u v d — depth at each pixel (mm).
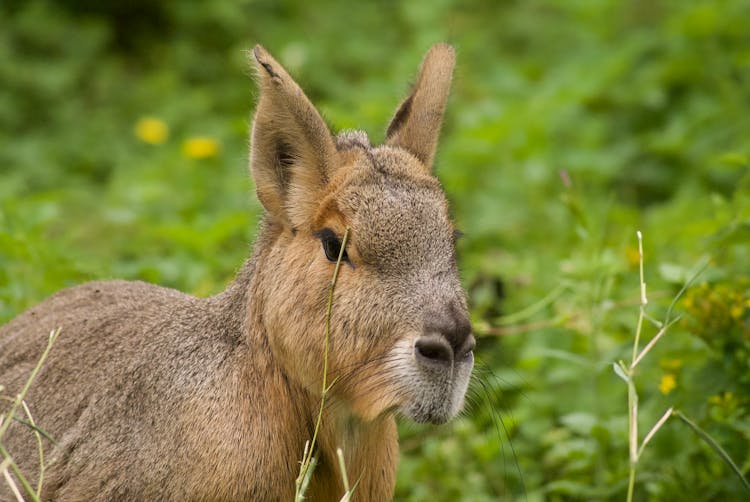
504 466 12445
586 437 11992
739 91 20281
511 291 14812
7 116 21141
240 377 9500
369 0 24969
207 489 9242
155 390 9562
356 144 9734
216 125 20812
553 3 24203
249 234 15734
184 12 23469
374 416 9016
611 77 20969
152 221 16547
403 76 21406
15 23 22422
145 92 21812
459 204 18156
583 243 12805
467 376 8883
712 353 11242
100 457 9531
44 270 12836
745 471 10875
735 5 21141
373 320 8836
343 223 9078
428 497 12203
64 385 10062
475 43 23797
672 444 11117
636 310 12812
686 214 16672
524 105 19875
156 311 10281
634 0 23906
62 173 20047
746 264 13250
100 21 23312
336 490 9719
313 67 22094
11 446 10078
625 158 19656
